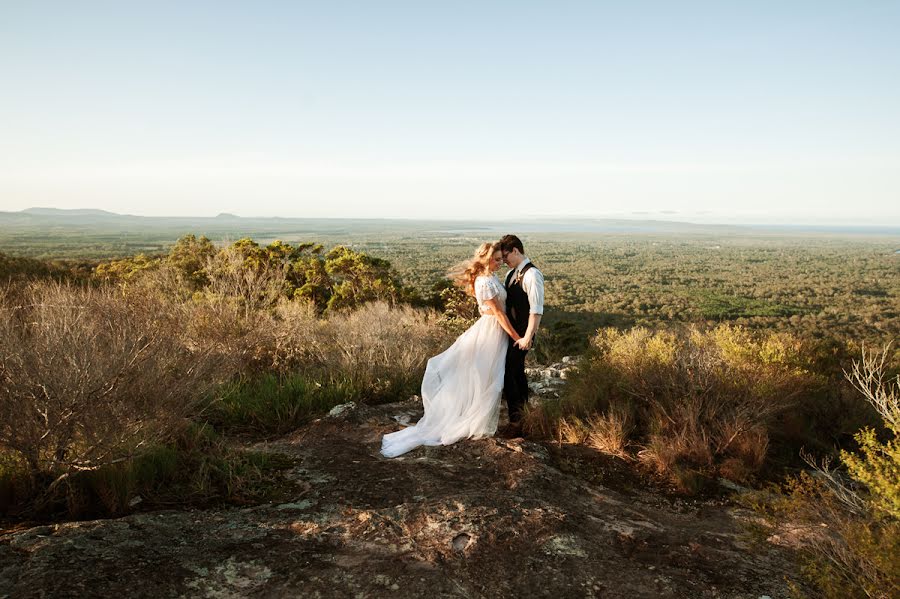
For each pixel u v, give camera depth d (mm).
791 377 4359
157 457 2920
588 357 5352
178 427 3006
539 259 172125
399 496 2869
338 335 6266
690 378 4102
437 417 3918
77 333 2781
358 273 14656
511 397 4156
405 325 7141
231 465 3045
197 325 5191
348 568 2072
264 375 5199
